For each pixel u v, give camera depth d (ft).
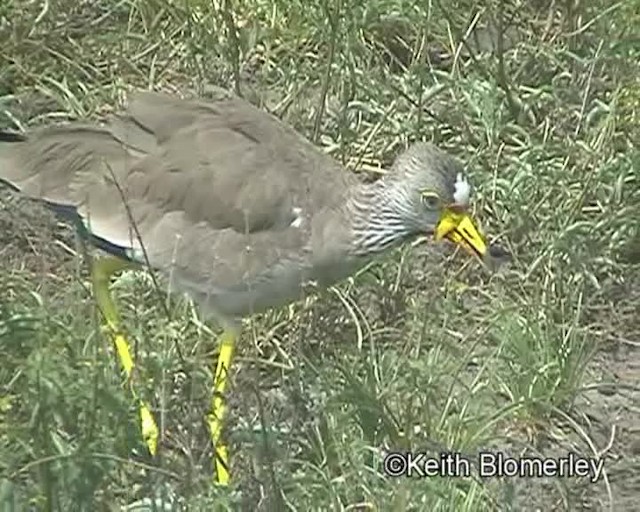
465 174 42.50
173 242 41.57
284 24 55.88
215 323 44.14
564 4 57.16
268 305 42.27
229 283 41.45
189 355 43.27
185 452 38.60
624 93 53.57
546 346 44.24
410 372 42.27
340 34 54.34
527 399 42.63
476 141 52.21
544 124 52.21
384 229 41.91
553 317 46.14
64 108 52.65
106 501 36.45
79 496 35.40
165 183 41.73
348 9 54.44
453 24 56.08
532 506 40.37
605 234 48.55
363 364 43.11
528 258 48.47
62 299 44.91
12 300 43.91
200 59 54.70
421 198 41.75
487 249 43.01
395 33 56.18
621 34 55.52
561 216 48.91
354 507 38.29
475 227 42.32
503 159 51.39
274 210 41.37
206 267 41.50
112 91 53.11
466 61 56.29
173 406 39.91
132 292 44.39
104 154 42.32
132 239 41.73
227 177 41.45
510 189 49.42
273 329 44.75
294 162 41.96
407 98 52.39
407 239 42.50
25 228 48.47
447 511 38.63
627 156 50.26
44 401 36.52
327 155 43.62
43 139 42.73
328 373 42.73
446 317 45.50
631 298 47.85
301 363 43.01
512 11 57.47
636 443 43.01
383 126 52.16
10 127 51.65
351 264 42.19
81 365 38.81
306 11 55.67
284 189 41.45
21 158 42.78
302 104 53.42
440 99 53.57
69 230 48.44
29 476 37.04
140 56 55.16
